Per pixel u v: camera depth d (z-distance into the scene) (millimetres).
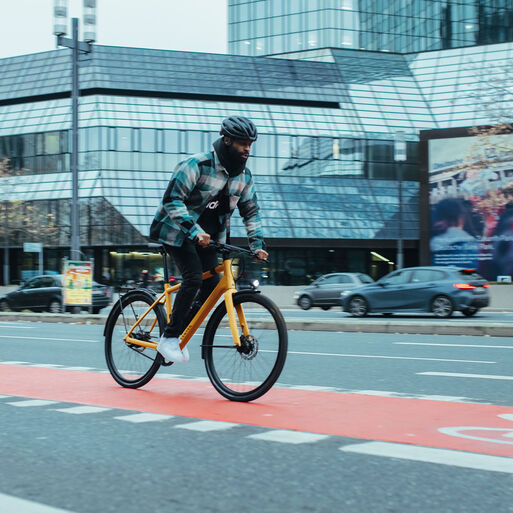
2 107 59750
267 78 60156
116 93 57219
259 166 54969
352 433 4492
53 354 10398
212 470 3580
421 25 72312
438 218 50375
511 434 4473
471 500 3062
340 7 71250
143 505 2992
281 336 5500
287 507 2965
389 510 2926
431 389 6594
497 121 39781
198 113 56281
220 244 5723
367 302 22750
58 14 22422
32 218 53188
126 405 5605
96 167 53250
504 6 72500
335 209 53875
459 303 21422
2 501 3061
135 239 50188
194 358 9438
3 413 5230
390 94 60562
